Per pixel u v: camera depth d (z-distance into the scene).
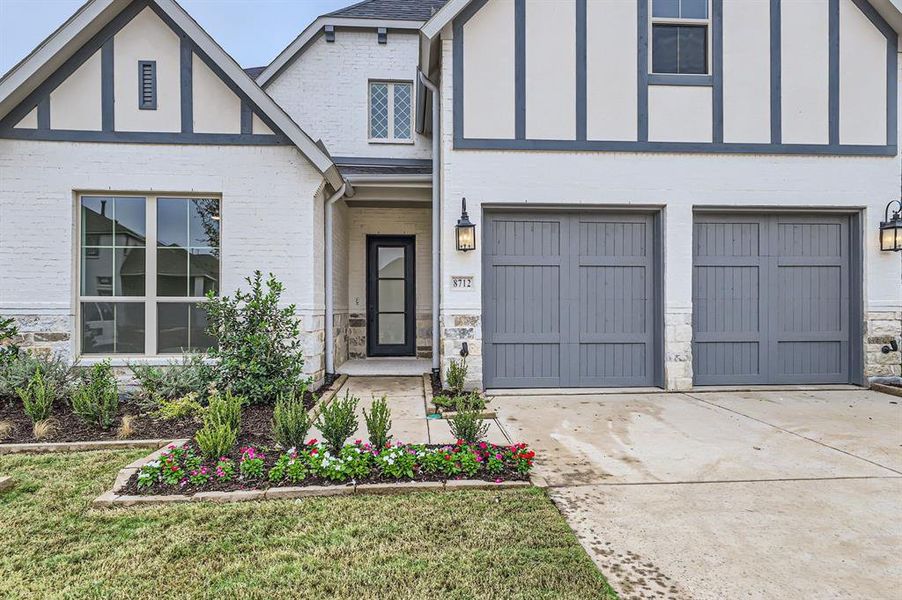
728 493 3.28
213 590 2.24
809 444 4.29
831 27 6.59
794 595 2.21
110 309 6.06
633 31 6.44
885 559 2.50
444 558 2.49
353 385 6.84
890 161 6.67
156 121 6.02
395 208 9.29
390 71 9.61
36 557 2.51
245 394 5.34
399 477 3.38
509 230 6.60
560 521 2.87
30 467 3.69
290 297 6.22
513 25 6.34
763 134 6.55
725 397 6.17
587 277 6.67
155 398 5.05
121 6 5.91
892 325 6.66
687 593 2.22
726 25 6.52
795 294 6.80
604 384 6.68
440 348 6.92
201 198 6.23
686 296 6.53
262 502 3.09
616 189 6.46
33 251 5.83
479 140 6.32
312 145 6.02
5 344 5.72
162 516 2.91
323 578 2.33
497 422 5.03
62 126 5.88
